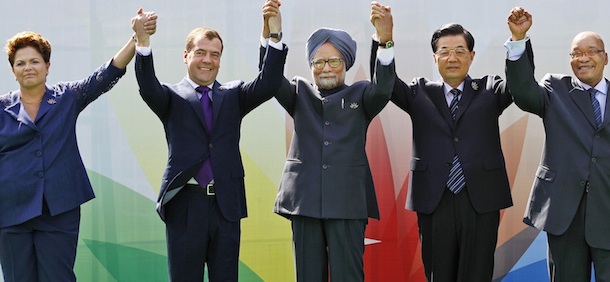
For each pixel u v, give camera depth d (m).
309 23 8.60
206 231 7.25
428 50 8.69
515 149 8.78
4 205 7.02
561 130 7.57
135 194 8.45
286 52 7.35
